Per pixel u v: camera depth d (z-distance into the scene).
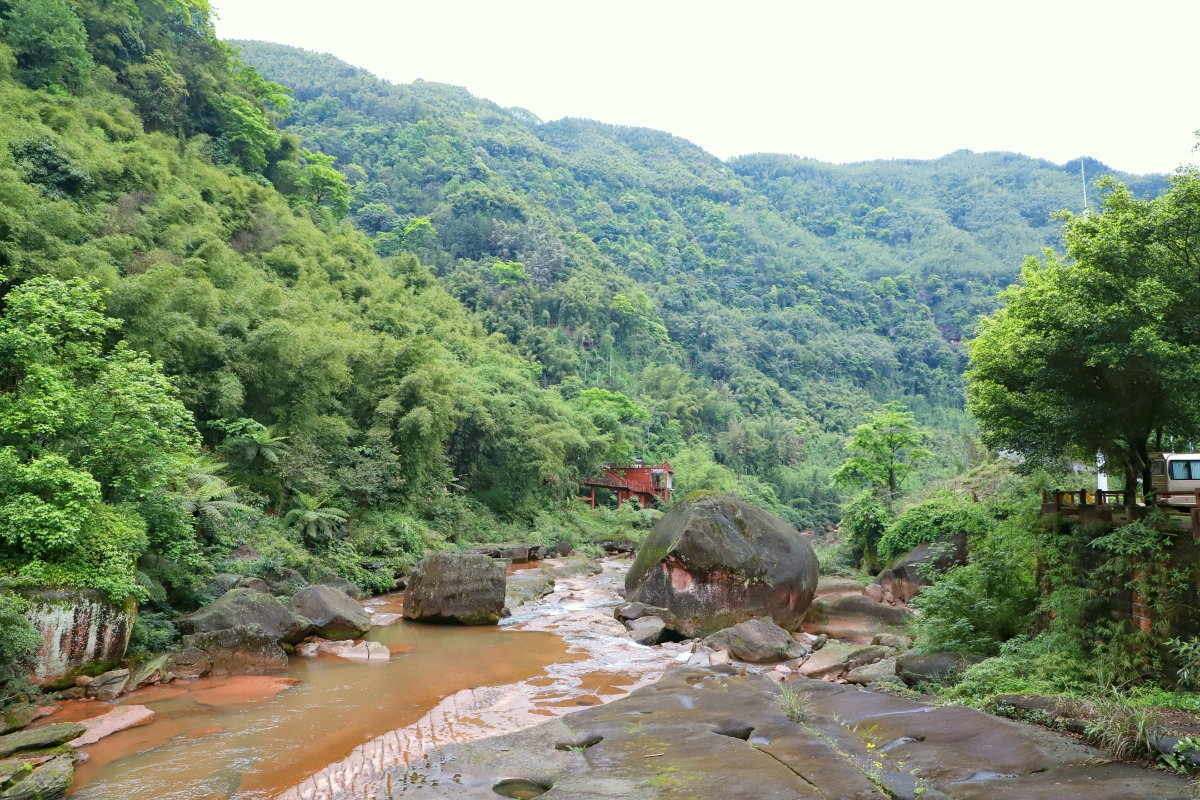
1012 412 12.84
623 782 6.82
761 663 13.95
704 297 144.00
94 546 11.32
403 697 11.05
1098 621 10.84
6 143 26.73
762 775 6.68
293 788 7.48
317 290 37.62
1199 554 8.96
